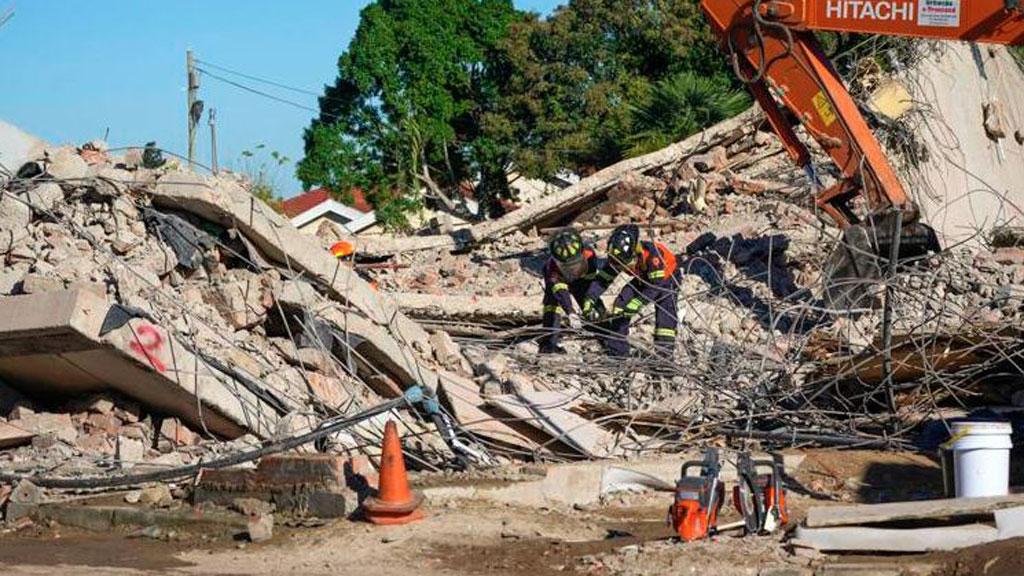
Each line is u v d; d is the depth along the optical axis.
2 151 13.64
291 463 10.83
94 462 12.27
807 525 9.11
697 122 30.50
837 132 17.62
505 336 17.98
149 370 12.13
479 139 41.09
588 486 12.02
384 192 41.53
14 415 12.69
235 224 13.91
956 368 14.38
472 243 24.02
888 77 22.22
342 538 9.90
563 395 14.30
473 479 11.81
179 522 10.59
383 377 14.03
